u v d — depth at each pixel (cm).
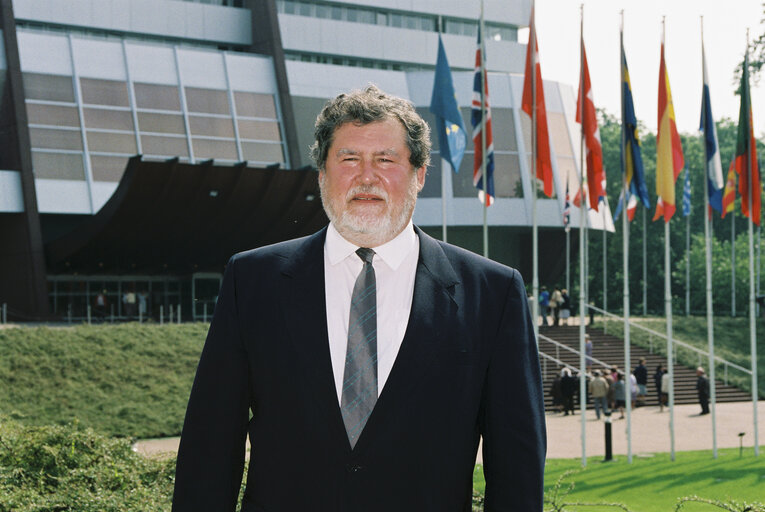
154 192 3403
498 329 250
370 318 244
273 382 241
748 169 1859
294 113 4653
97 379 2534
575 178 4953
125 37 4694
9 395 2353
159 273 4044
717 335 4012
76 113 4100
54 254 3816
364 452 233
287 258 255
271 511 239
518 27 5894
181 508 246
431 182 4656
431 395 237
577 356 3581
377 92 256
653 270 6475
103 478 555
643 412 2811
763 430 2333
